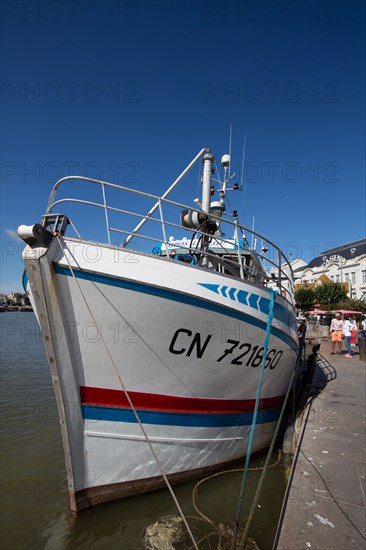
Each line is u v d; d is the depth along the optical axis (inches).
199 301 155.1
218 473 194.9
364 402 288.2
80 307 142.2
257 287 179.6
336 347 719.1
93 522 157.3
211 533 150.1
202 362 166.1
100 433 156.9
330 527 124.4
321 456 184.4
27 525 169.5
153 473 170.2
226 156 300.7
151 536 147.9
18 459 254.1
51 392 466.9
